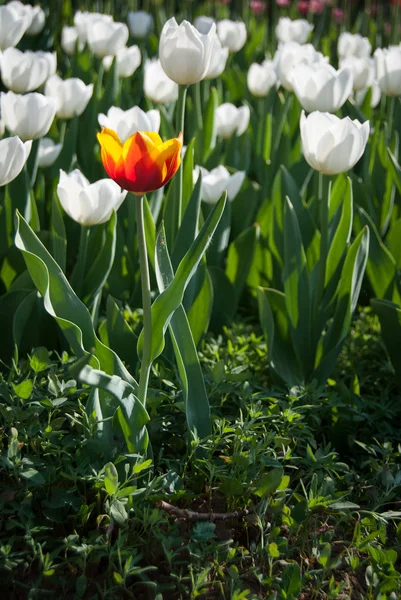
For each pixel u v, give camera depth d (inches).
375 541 80.7
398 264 133.6
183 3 302.4
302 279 107.6
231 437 88.7
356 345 124.6
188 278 74.0
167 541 70.8
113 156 65.1
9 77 122.4
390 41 274.7
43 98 105.5
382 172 145.7
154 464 86.2
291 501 85.9
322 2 328.5
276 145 158.7
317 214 136.0
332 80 108.4
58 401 78.8
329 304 112.0
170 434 90.0
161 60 93.7
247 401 96.5
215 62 147.2
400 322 105.5
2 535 74.8
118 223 131.1
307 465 91.7
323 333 126.2
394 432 100.5
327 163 98.1
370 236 120.6
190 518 78.0
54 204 105.1
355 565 73.3
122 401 72.2
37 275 71.8
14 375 89.6
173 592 72.1
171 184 110.7
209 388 96.0
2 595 70.2
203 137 155.6
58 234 105.7
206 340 122.9
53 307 76.7
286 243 107.7
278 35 226.5
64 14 262.4
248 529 80.9
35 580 71.6
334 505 76.9
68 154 144.6
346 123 94.0
